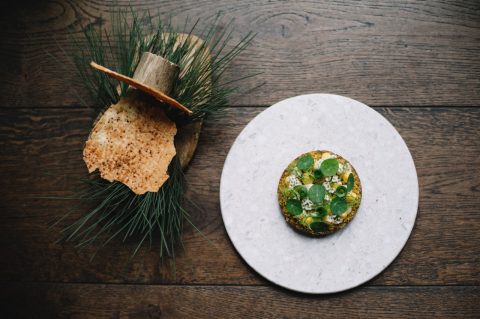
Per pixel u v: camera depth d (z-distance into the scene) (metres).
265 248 0.84
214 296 0.85
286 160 0.86
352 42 0.88
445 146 0.87
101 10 0.89
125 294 0.86
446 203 0.86
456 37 0.88
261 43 0.88
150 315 0.85
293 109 0.86
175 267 0.86
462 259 0.85
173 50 0.85
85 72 0.86
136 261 0.86
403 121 0.87
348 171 0.81
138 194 0.80
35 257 0.87
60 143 0.88
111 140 0.78
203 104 0.83
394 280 0.85
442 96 0.87
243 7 0.88
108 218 0.87
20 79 0.89
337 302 0.85
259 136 0.86
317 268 0.84
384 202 0.85
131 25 0.89
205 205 0.86
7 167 0.88
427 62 0.88
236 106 0.87
